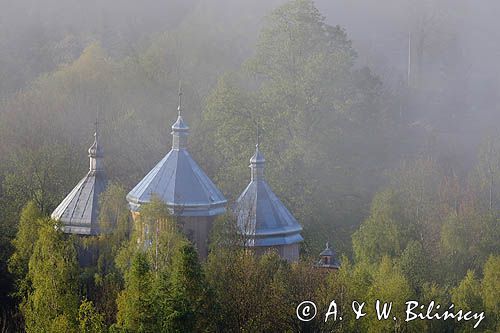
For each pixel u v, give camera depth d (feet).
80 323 595.47
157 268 646.33
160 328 572.51
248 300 631.15
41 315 634.84
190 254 590.14
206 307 592.19
